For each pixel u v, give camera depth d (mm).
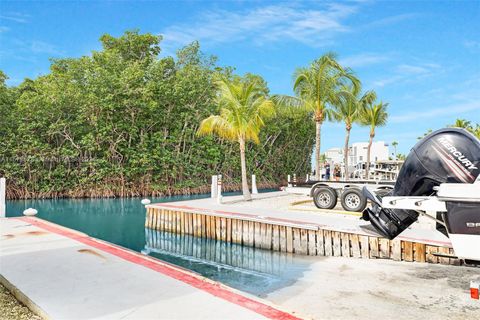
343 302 5805
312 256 9375
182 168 29797
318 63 18375
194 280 5055
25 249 6957
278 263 8773
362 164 37781
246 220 10914
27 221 10570
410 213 5141
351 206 11922
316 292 6367
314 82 18484
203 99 31797
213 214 11758
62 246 7227
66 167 26156
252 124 17234
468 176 4570
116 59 28734
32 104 24156
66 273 5363
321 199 12844
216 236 11633
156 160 28516
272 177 40812
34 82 28406
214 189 18094
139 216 16609
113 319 3715
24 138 24578
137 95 26969
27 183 24594
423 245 8188
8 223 10188
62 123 24828
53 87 25438
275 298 6090
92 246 7230
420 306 5535
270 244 10305
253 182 20469
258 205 14766
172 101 29344
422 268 7723
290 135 42500
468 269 7551
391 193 5320
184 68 31203
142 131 28266
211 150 31672
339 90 19078
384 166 32906
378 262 8359
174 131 30094
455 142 4711
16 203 22375
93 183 26094
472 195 4020
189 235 12375
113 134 26922
